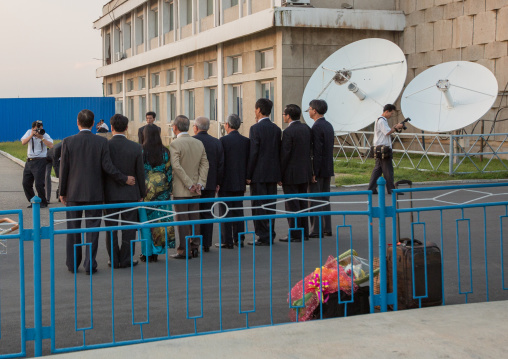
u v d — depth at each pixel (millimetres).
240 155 9125
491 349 4582
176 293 6543
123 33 43312
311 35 22328
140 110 40656
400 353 4531
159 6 36188
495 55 19938
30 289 6777
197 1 30625
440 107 17438
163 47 33250
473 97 16906
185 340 4887
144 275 7375
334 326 5129
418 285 5629
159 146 8281
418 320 5238
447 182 15523
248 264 7840
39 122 13008
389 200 13055
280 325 5195
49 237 4836
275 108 23062
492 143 20031
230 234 8914
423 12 22531
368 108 19047
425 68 22672
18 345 5156
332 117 19656
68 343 5168
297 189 9359
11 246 9250
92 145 7617
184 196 8414
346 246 8852
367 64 19781
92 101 45906
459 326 5070
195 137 8922
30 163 13125
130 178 7762
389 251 5758
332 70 20125
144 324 5594
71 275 7426
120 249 7867
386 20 22922
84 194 7547
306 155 9266
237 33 24500
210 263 7949
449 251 8375
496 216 10961
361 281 5656
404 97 18406
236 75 26234
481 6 20328
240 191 9188
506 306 5598
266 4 23938
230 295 6449
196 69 30734
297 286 5672
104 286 6879
